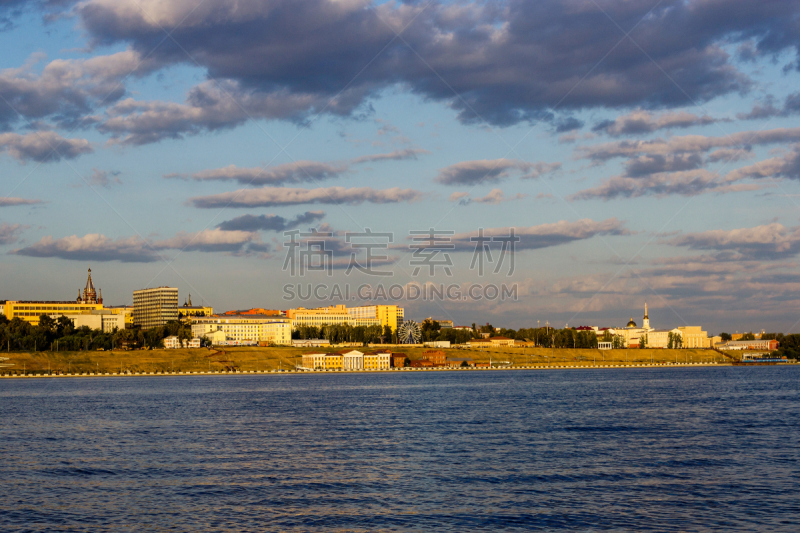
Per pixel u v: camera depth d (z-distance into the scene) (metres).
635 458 103.12
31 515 73.44
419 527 68.50
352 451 111.69
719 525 68.44
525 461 101.12
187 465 100.12
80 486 86.50
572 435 128.88
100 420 164.38
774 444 115.69
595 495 80.12
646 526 68.44
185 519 71.69
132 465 100.50
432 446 116.38
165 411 187.62
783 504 75.69
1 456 109.69
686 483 85.69
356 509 74.81
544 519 70.75
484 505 76.06
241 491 83.19
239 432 138.25
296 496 80.56
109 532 67.81
